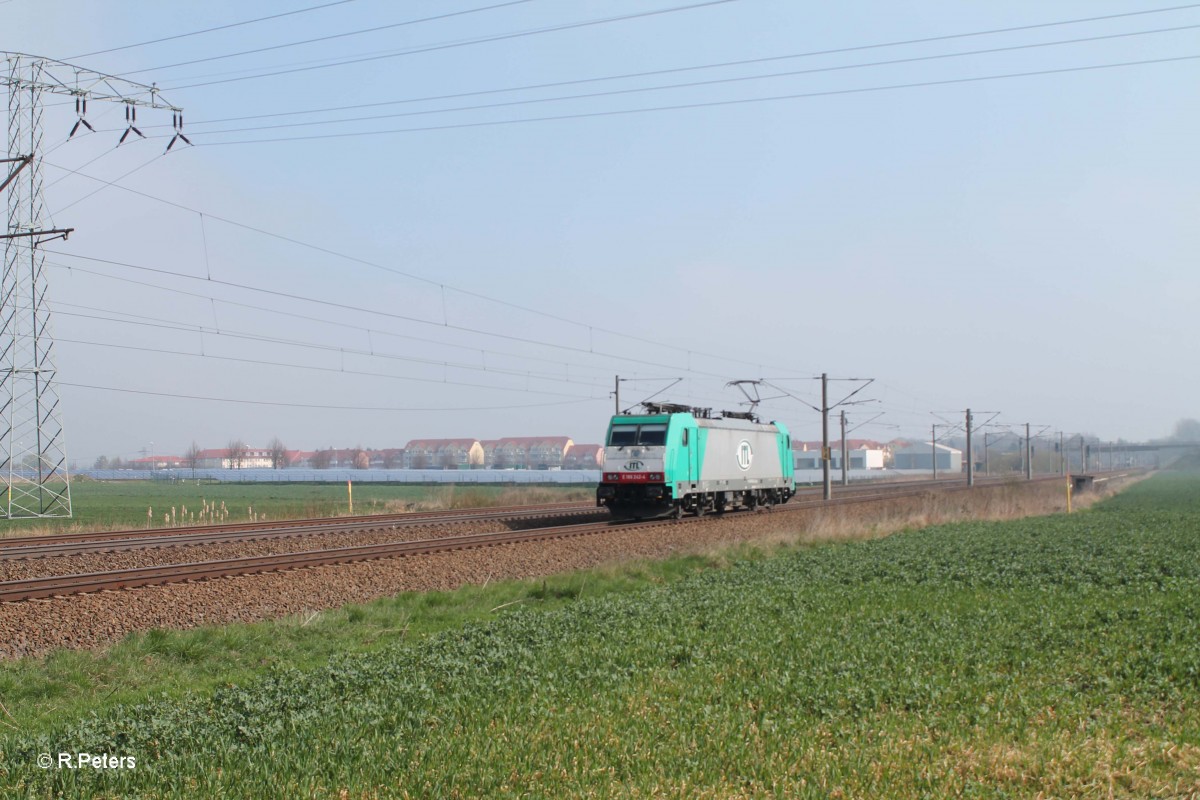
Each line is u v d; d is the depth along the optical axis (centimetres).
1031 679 1138
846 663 1175
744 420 4534
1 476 3803
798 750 865
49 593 1689
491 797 743
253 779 779
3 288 3803
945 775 805
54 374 3888
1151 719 988
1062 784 803
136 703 1098
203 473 15362
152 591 1780
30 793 744
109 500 6500
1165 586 1928
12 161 2717
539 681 1120
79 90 2722
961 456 18250
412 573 2192
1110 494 7881
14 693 1147
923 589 1920
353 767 805
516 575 2312
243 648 1426
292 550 2656
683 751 852
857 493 6956
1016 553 2564
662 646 1295
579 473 13700
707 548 2730
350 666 1192
